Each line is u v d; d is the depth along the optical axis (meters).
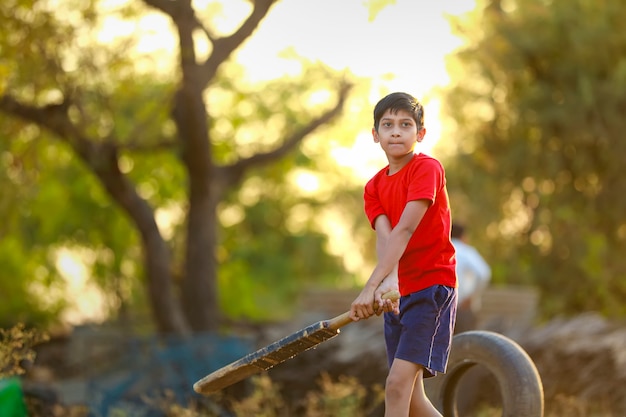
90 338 15.56
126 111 20.44
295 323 15.79
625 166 24.77
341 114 21.61
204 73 19.30
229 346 14.17
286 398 13.41
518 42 24.81
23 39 16.91
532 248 25.91
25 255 29.47
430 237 6.20
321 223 43.47
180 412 12.24
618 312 25.00
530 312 16.88
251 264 41.75
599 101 24.53
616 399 12.98
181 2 18.73
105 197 30.16
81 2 17.36
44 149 22.69
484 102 25.67
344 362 13.50
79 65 17.80
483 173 25.98
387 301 5.86
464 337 7.53
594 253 25.31
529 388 7.14
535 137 25.55
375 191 6.37
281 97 25.59
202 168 20.73
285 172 29.33
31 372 15.59
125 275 32.34
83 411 12.75
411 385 6.16
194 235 21.11
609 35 24.48
